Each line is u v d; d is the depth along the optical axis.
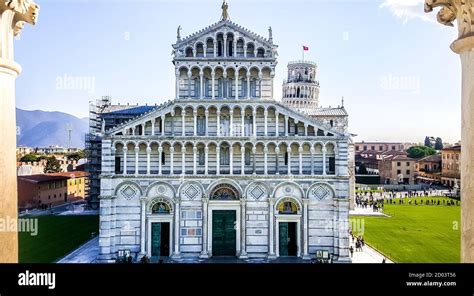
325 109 100.38
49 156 136.25
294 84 144.62
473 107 11.62
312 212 55.81
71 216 94.75
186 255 55.69
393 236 71.81
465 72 11.98
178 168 56.91
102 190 54.09
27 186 102.44
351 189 103.38
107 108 94.69
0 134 11.34
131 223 55.41
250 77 58.09
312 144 56.31
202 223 55.75
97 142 101.75
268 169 57.22
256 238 55.97
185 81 57.75
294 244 56.28
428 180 155.12
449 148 139.88
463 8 12.15
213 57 57.06
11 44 12.12
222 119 57.44
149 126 56.94
